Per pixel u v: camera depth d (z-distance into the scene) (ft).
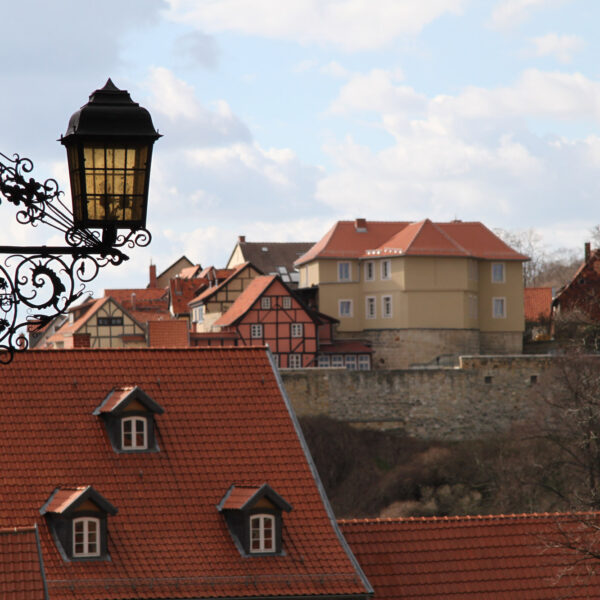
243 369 186.29
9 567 135.23
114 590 156.46
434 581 168.35
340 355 547.08
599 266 584.40
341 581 163.84
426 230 573.33
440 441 481.05
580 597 169.89
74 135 59.82
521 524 178.09
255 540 165.37
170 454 173.47
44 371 178.70
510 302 589.32
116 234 60.75
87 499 159.33
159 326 455.63
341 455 461.37
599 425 390.63
